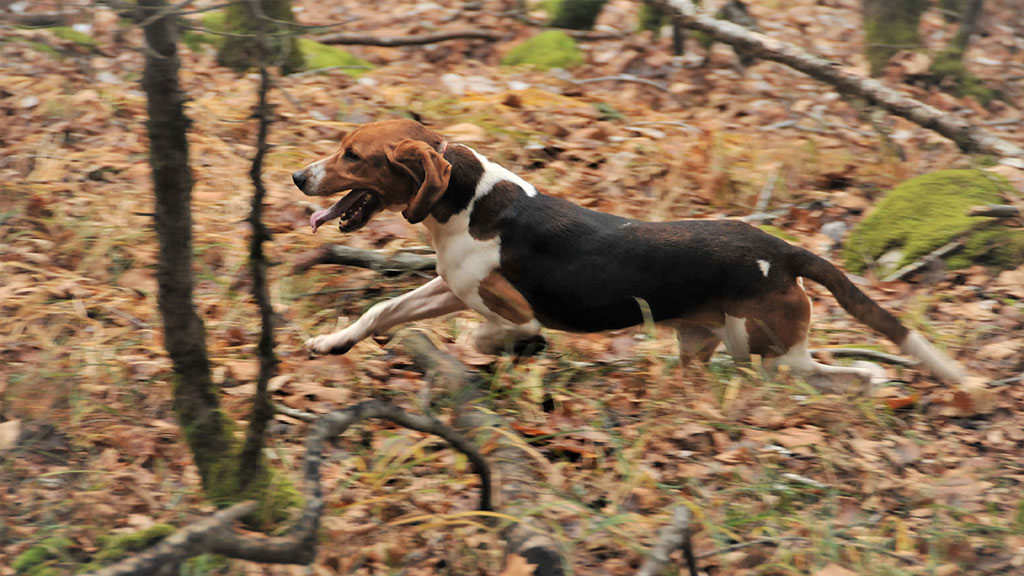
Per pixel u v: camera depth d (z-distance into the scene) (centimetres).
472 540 743
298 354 1023
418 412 919
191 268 702
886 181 1515
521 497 783
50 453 837
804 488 856
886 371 1066
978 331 1141
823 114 1753
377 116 1574
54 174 1292
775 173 1480
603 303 959
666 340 1080
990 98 1947
